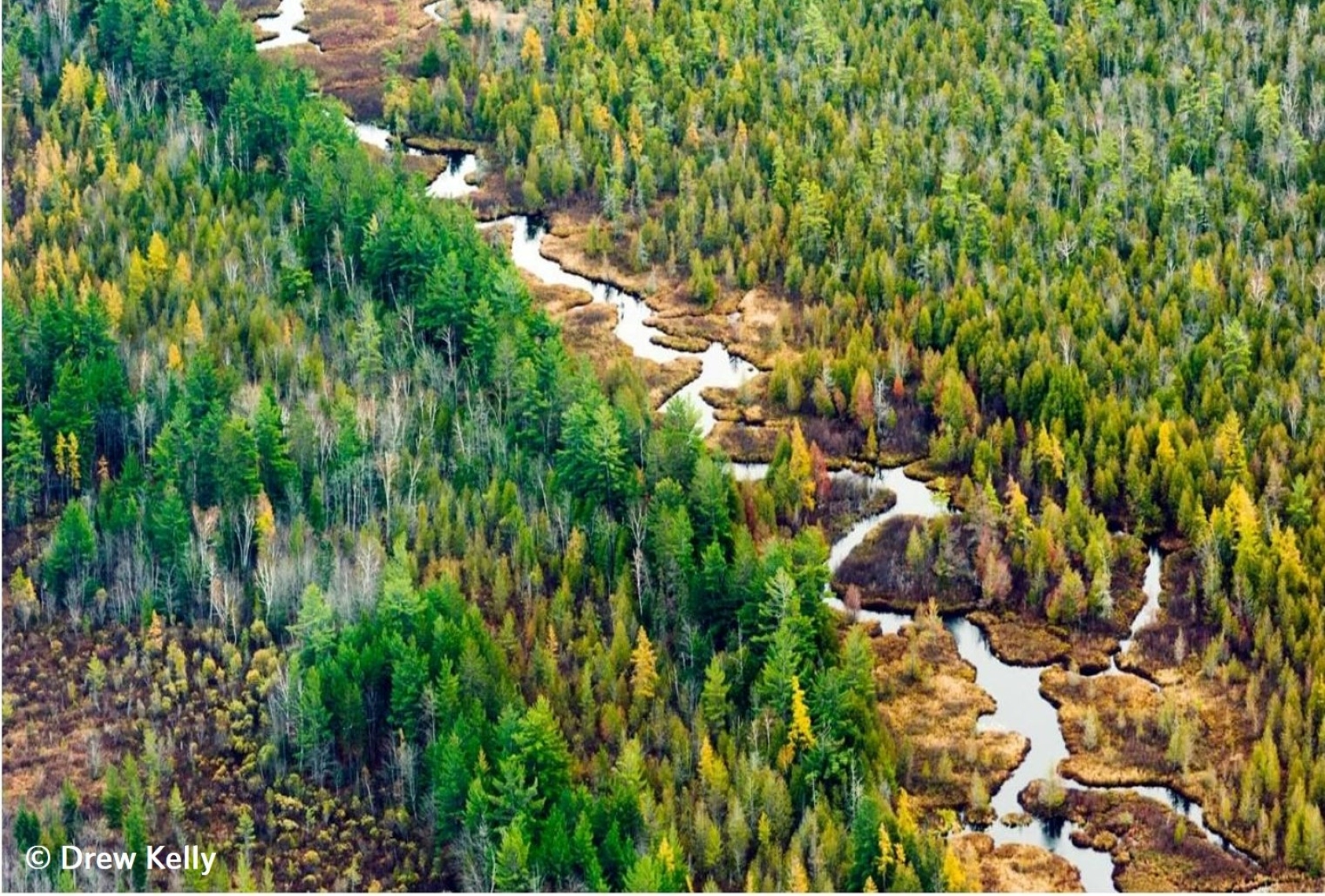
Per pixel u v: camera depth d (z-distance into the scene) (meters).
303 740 150.50
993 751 161.12
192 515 171.88
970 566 179.38
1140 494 182.75
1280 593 167.75
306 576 164.88
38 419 177.62
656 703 154.12
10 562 169.88
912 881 138.12
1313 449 181.88
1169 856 151.00
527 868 137.50
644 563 167.00
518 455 181.00
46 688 159.00
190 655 161.62
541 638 162.00
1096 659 170.50
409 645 153.88
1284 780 155.12
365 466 177.50
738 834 142.50
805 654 157.00
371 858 145.25
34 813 145.38
